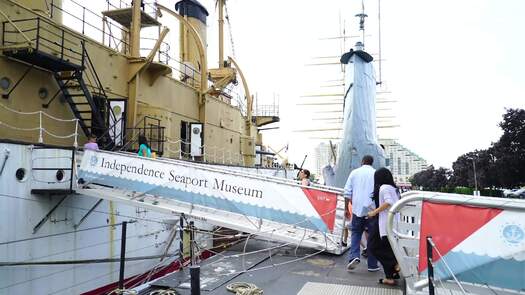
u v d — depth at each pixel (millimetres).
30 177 8250
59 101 11047
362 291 5867
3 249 7684
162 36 13516
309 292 5832
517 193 37281
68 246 9031
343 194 7773
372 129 14234
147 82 14555
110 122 12031
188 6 21688
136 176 8961
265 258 8133
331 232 7688
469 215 4254
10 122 9586
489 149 42438
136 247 11078
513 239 4078
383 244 6199
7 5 9656
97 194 8742
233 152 22156
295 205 7953
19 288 7973
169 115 14484
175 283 6379
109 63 12852
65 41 11172
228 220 8164
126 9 15594
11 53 9289
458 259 4258
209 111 19109
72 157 9039
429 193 4703
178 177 8750
